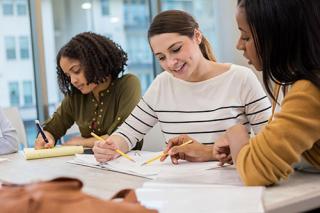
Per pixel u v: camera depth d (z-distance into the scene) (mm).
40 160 1591
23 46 3223
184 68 1427
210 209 765
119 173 1210
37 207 604
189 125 1517
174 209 778
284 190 872
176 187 942
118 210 650
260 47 947
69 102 2105
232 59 3377
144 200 839
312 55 910
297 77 923
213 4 3545
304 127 883
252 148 935
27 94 3252
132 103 1914
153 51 1431
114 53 1994
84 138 2012
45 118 3230
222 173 1084
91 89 1985
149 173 1159
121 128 1623
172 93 1565
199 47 1498
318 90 896
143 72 3607
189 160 1313
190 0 3742
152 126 1678
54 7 3277
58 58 2006
